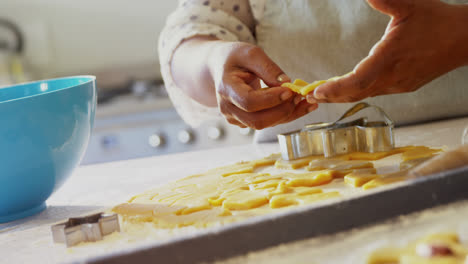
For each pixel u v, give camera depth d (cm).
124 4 265
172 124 220
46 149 73
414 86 78
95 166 118
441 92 107
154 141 218
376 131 78
